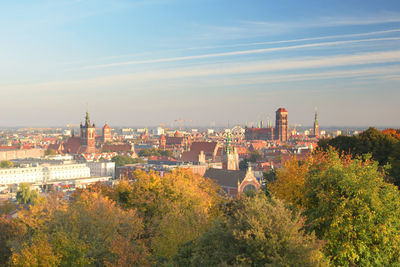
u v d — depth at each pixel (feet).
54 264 184.75
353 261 167.94
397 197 184.14
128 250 194.90
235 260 142.72
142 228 233.35
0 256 232.73
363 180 175.94
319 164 205.05
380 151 391.86
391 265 170.91
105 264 192.54
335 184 180.34
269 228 142.41
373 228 169.58
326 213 172.96
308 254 138.51
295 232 144.25
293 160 249.55
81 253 191.62
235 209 186.70
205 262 148.15
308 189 191.93
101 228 209.05
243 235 141.28
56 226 207.82
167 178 276.21
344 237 170.30
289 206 183.62
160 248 206.08
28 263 183.01
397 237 172.35
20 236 234.58
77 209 222.48
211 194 329.93
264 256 136.56
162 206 247.29
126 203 274.98
